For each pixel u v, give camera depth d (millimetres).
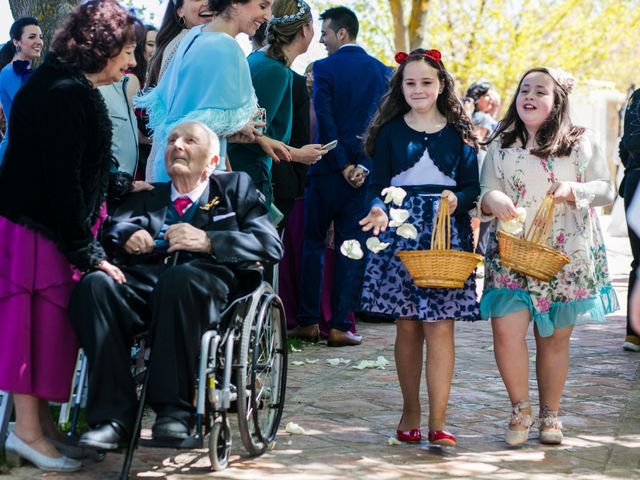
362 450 4543
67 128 3967
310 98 7730
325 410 5273
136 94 5957
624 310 8922
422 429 4934
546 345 4715
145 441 3889
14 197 4039
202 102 4844
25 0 7043
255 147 5934
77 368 4363
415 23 14938
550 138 4660
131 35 4133
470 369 6352
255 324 4277
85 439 3779
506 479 4125
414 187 4586
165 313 3914
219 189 4461
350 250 4449
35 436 4137
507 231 4508
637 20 22922
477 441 4727
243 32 5164
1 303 4043
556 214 4648
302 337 7336
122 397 3896
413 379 4699
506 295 4648
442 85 4625
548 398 4715
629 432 4875
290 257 7422
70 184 3957
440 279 4219
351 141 7078
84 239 3980
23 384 3994
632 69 27781
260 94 6160
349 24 7316
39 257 4031
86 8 4117
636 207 3889
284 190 6730
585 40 22812
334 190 7082
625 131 6562
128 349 4016
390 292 4543
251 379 4184
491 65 21781
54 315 4059
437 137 4602
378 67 7223
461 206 4473
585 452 4543
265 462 4312
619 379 6051
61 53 4094
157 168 4996
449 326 4559
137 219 4398
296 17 6258
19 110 4055
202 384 3869
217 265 4148
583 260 4637
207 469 4195
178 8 5820
